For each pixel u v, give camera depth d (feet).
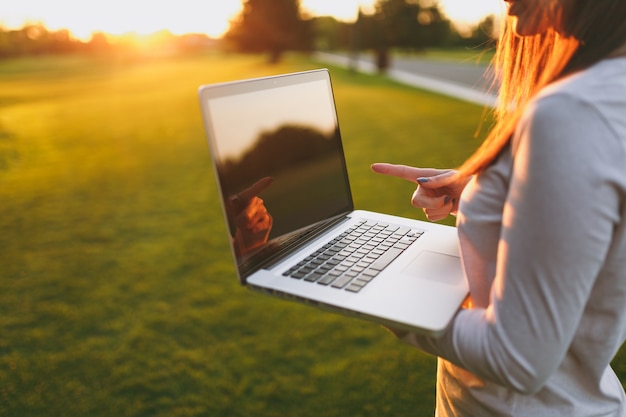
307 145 4.20
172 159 26.35
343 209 4.49
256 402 8.05
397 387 8.18
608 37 2.03
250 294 11.66
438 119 33.58
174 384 8.59
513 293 2.02
